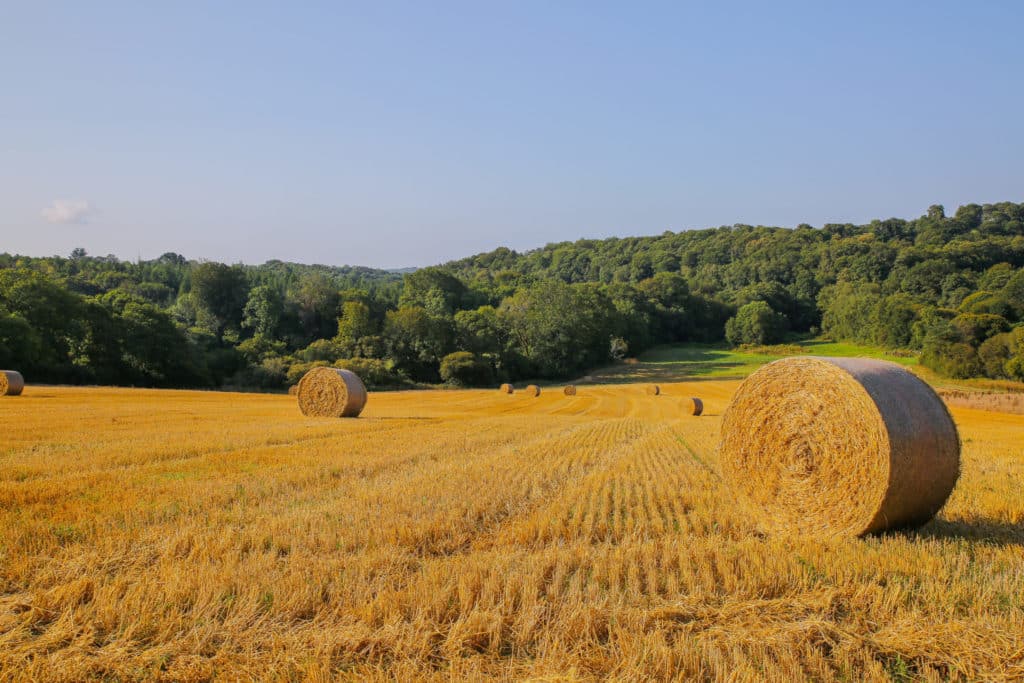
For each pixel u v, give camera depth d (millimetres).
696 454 18953
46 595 6711
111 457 15453
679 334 120875
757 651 5676
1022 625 6027
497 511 10891
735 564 7766
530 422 30562
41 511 10086
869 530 9508
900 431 9297
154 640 5930
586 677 5270
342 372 30531
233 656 5633
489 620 6098
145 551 8258
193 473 13867
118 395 41000
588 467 16016
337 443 19656
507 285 131750
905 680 5414
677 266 166625
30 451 16375
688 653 5492
